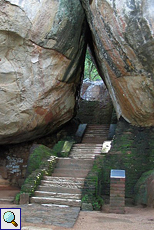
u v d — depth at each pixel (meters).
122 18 7.27
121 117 9.44
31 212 5.84
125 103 8.73
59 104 10.88
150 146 8.71
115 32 7.54
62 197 7.15
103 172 8.50
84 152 10.01
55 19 9.05
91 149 10.17
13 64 9.27
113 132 12.11
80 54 10.71
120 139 9.01
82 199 6.82
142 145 8.78
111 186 6.25
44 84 9.72
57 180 7.81
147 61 7.38
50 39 9.20
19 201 7.23
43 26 8.95
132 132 9.02
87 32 10.78
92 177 7.34
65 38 9.50
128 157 8.63
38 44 9.15
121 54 7.74
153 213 5.97
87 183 7.17
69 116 12.36
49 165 8.47
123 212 6.09
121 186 6.22
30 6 8.70
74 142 10.99
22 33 8.83
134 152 8.71
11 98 9.47
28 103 9.75
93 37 10.05
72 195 7.10
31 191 7.36
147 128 8.91
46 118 10.74
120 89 8.58
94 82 18.41
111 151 8.86
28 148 12.47
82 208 6.56
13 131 10.20
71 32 9.62
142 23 7.04
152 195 6.68
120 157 8.65
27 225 4.68
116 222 5.09
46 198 7.11
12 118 9.77
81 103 16.27
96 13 7.96
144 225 4.85
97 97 17.00
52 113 10.81
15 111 9.71
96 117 15.68
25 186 7.51
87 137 12.80
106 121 15.37
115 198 6.19
